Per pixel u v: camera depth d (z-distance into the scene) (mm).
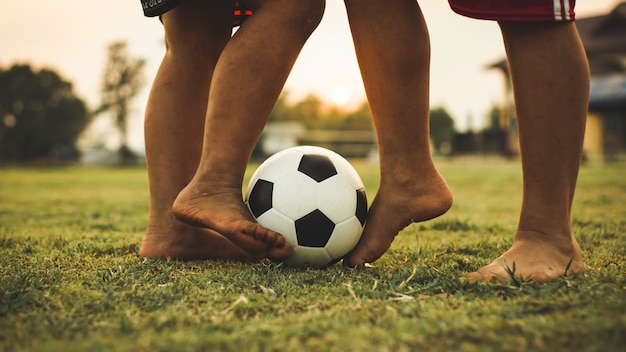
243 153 1849
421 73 1832
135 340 1105
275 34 1790
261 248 1768
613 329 1093
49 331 1160
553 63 1644
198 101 2162
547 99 1653
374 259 1940
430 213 1878
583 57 1670
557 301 1319
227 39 2188
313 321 1202
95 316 1271
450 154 30609
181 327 1196
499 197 5703
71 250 2352
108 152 36500
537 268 1622
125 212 4379
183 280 1678
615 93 22547
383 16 1784
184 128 2150
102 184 9711
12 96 45875
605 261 1963
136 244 2510
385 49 1788
